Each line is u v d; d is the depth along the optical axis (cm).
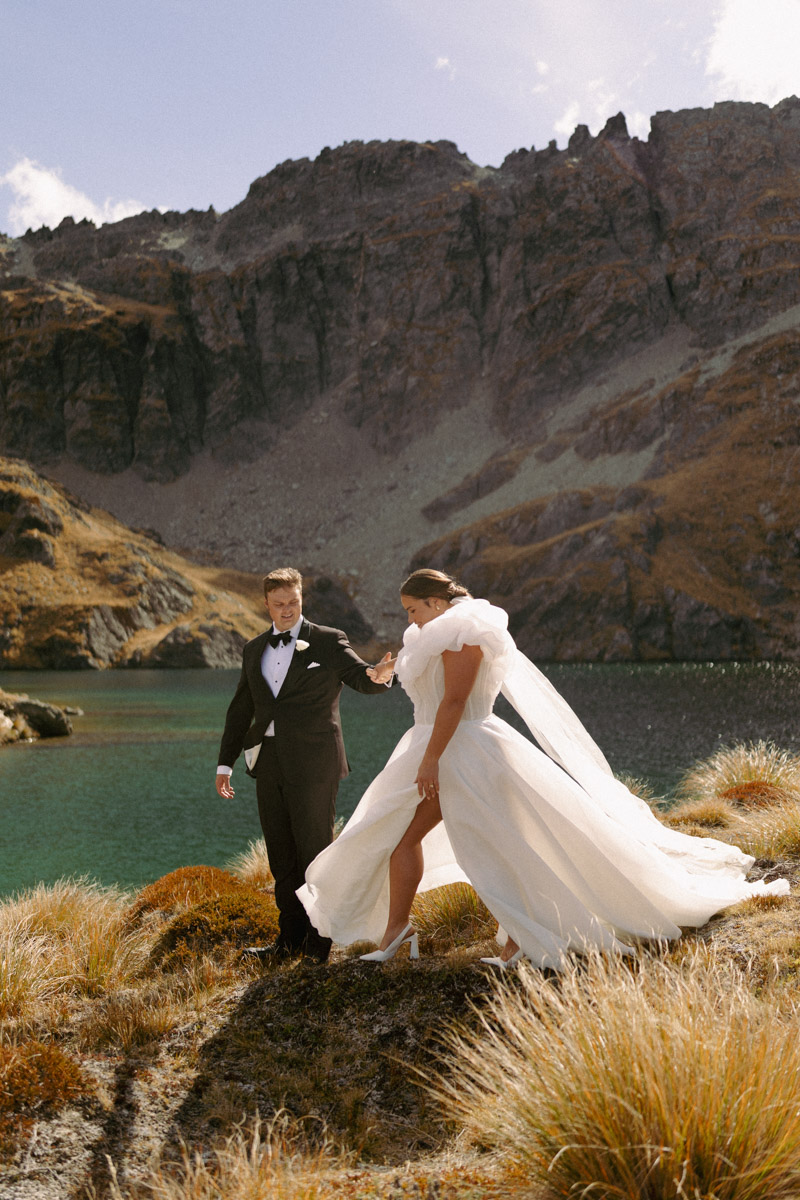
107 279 18262
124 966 427
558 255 15962
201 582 9919
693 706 3622
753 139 16462
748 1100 195
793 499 9462
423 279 16925
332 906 355
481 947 353
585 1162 194
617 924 326
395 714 3469
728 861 408
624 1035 212
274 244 19738
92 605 8062
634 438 11938
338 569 12769
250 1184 203
